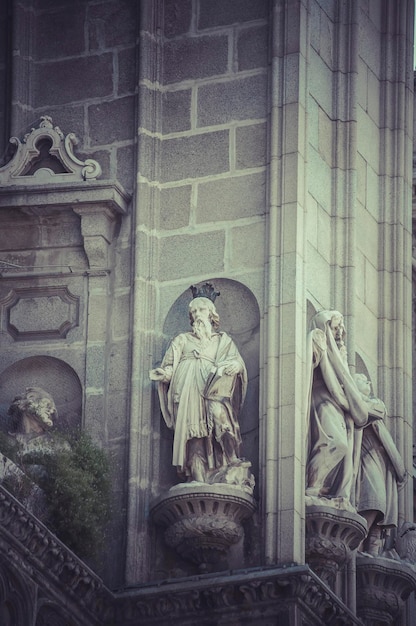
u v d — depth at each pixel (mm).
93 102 58219
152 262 56594
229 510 53812
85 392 55969
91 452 54500
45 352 56531
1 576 50688
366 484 55906
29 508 52812
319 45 58125
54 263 57125
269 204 56125
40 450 54125
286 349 54844
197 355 54938
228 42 57719
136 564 54125
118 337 56312
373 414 55594
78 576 52406
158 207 57031
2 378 56500
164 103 57781
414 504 59250
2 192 57188
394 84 59969
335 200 57562
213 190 56781
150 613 53312
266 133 56812
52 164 57688
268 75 57219
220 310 55906
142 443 55094
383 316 58188
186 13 58219
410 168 59562
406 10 60562
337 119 58125
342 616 53625
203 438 54281
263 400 54625
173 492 53875
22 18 59125
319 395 55188
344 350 55656
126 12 58688
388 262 58625
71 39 58844
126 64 58281
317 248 56656
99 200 56750
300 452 54188
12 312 56938
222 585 52906
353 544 54500
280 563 53344
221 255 56250
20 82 58688
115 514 54594
